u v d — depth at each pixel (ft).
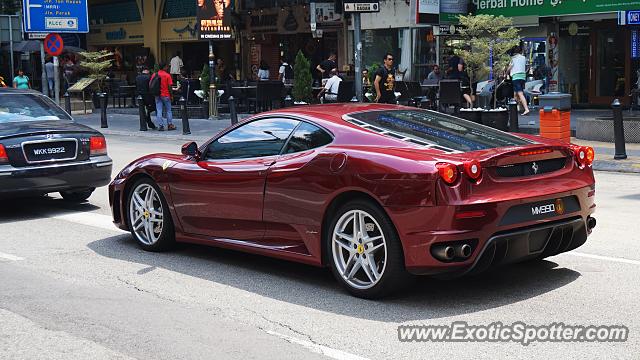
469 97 69.62
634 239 26.61
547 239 19.84
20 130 33.30
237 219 23.16
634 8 75.51
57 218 33.58
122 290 21.83
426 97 76.74
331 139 21.11
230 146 23.76
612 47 83.71
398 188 18.74
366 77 80.84
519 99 76.13
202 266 24.39
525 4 84.28
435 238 18.29
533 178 19.54
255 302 20.36
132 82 145.28
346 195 20.18
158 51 137.90
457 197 18.22
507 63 67.97
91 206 36.70
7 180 32.37
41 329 18.56
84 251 26.91
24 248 27.61
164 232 25.88
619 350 16.19
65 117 36.63
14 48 123.54
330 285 21.81
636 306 19.12
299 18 107.45
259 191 22.20
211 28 88.12
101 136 35.37
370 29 100.94
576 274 22.12
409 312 19.04
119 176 27.30
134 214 26.91
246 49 120.78
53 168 33.35
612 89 84.38
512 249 19.20
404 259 18.99
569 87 85.92
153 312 19.70
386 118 21.95
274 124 22.79
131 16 144.25
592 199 21.13
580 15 80.79
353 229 20.18
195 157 24.61
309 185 20.77
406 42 96.32
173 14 134.00
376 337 17.35
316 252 21.01
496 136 21.36
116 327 18.56
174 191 25.07
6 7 147.23
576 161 20.81
